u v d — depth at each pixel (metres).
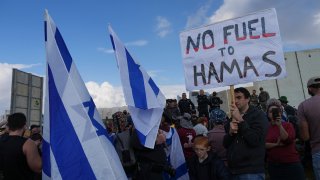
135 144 4.25
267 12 4.43
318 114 4.02
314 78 4.23
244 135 3.66
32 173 3.73
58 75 3.41
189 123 6.73
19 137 3.68
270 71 4.31
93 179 3.18
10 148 3.57
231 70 4.51
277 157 4.73
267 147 4.78
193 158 4.80
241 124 3.69
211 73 4.63
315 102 4.08
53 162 3.16
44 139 3.33
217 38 4.67
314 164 4.08
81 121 3.32
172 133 5.51
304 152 7.31
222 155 5.01
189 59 4.80
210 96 14.12
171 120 5.54
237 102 3.98
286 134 4.54
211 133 5.18
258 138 3.69
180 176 5.36
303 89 20.69
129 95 4.04
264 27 4.41
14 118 3.72
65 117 3.30
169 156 5.36
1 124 5.89
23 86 12.03
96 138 3.31
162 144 4.59
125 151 4.28
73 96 3.38
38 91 12.93
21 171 3.58
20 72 11.88
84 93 3.47
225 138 3.99
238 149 3.79
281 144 4.69
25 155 3.59
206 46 4.71
